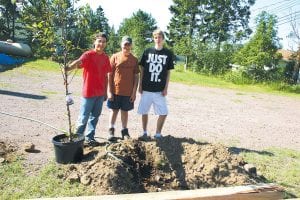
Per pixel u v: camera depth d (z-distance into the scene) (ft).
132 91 12.71
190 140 11.76
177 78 43.01
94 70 11.58
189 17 100.89
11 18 56.65
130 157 10.79
